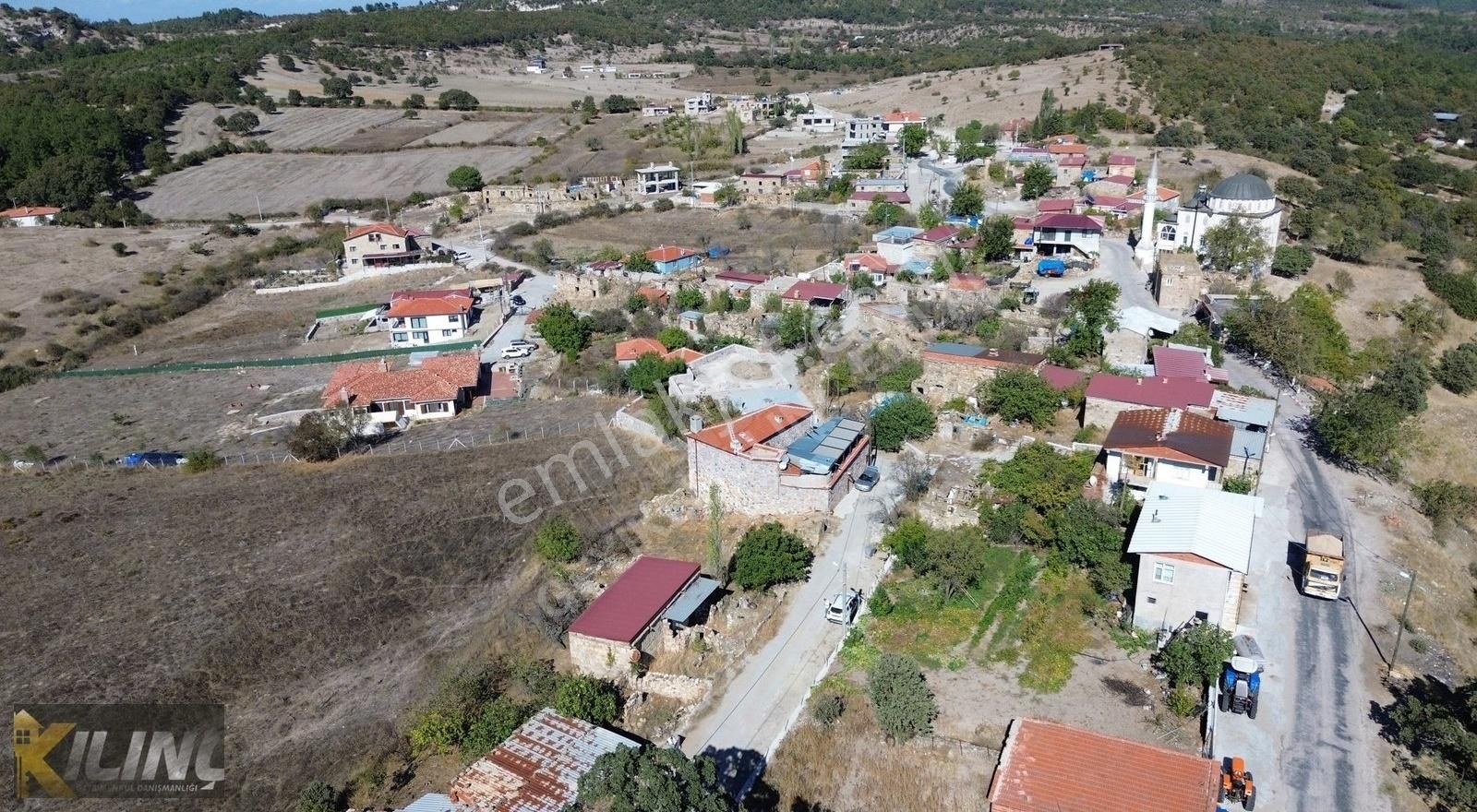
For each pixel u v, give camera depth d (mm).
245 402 99312
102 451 86938
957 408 74188
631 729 46281
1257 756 41375
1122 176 139250
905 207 143250
